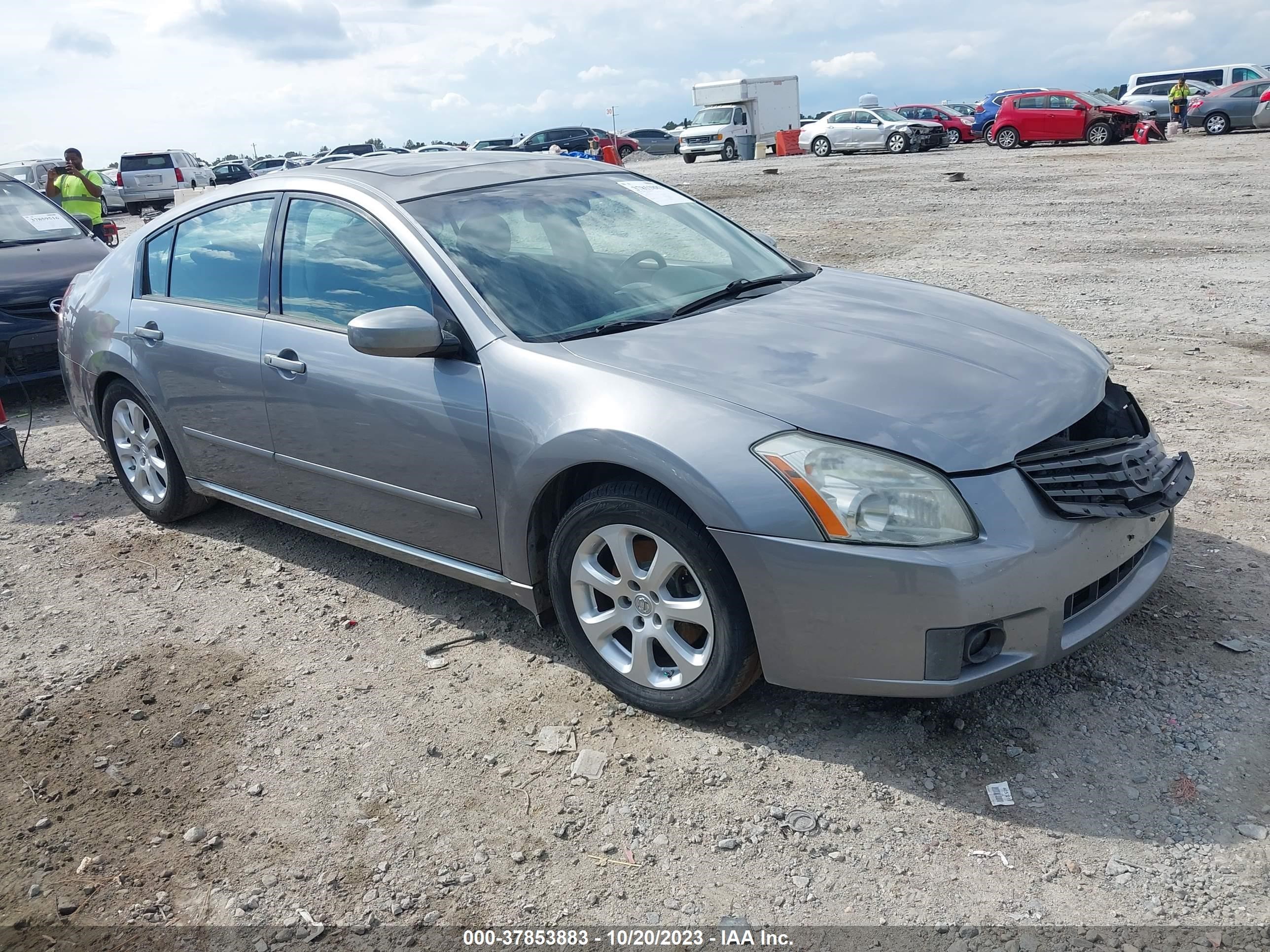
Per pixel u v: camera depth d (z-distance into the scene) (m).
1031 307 8.65
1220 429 5.38
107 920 2.57
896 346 3.23
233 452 4.39
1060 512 2.75
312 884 2.64
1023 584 2.67
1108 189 16.03
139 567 4.63
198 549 4.78
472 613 3.96
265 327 4.08
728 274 3.98
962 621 2.64
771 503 2.74
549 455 3.12
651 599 3.08
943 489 2.68
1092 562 2.81
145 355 4.64
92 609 4.24
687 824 2.74
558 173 4.30
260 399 4.10
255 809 2.94
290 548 4.70
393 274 3.67
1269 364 6.59
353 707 3.39
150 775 3.12
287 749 3.20
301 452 4.03
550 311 3.47
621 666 3.25
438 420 3.44
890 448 2.72
